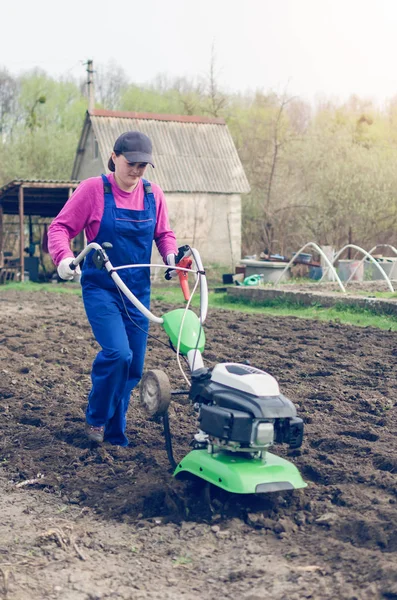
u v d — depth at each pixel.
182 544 3.67
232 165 26.42
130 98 42.41
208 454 3.96
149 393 4.22
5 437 5.50
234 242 26.27
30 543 3.72
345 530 3.71
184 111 37.97
